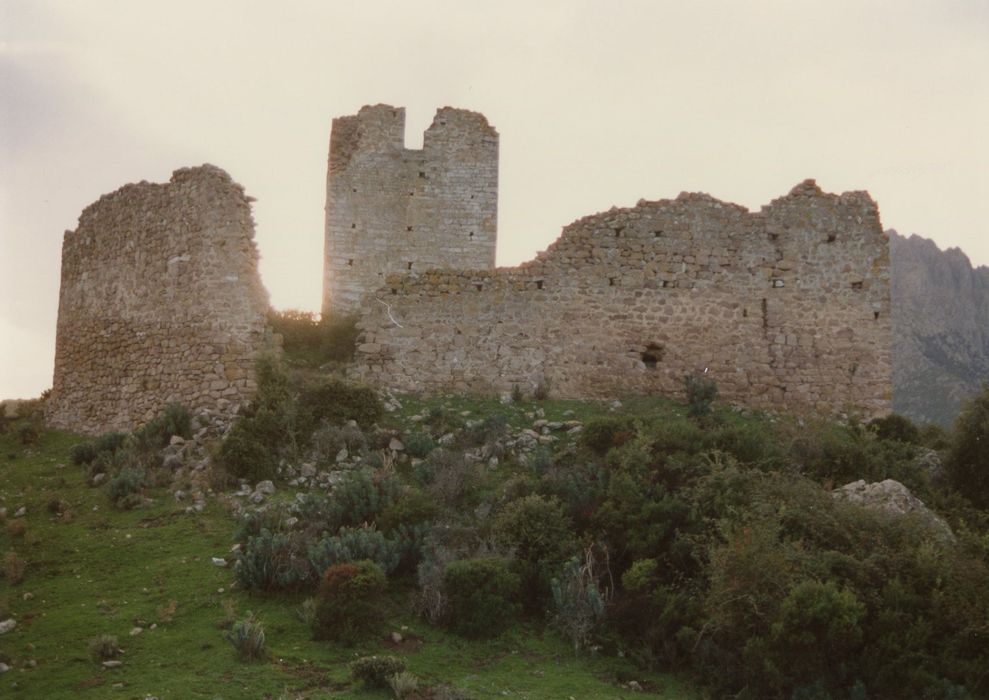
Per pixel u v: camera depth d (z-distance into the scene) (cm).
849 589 2242
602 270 3538
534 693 1980
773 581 2236
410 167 4191
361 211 4141
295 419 2984
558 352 3469
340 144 4181
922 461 3155
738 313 3562
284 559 2283
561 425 3155
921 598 2256
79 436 3494
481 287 3488
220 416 3080
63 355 3728
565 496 2638
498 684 2003
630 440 2894
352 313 3756
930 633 2186
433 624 2203
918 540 2434
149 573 2358
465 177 4216
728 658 2164
